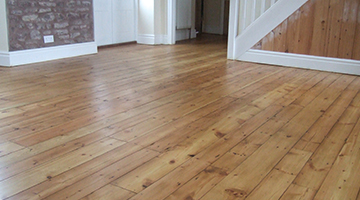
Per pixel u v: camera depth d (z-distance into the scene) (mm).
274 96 3352
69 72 4309
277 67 4781
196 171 1882
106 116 2740
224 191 1685
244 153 2111
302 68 4719
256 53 5078
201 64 4938
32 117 2697
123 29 6926
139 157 2045
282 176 1834
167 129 2486
